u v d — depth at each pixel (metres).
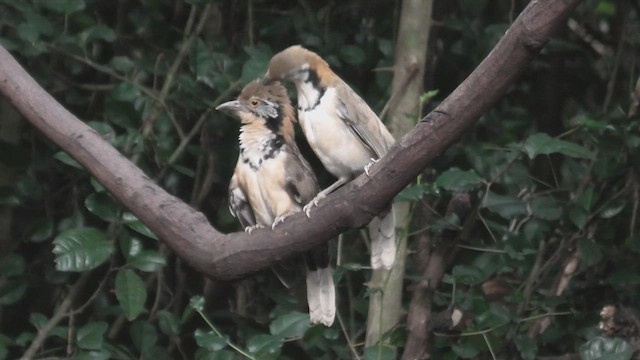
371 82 11.99
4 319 11.61
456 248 10.25
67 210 11.55
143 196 7.16
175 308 11.68
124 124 10.99
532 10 5.96
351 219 6.91
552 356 10.85
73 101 11.73
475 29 12.05
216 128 11.56
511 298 10.60
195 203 11.59
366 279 11.37
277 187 8.78
